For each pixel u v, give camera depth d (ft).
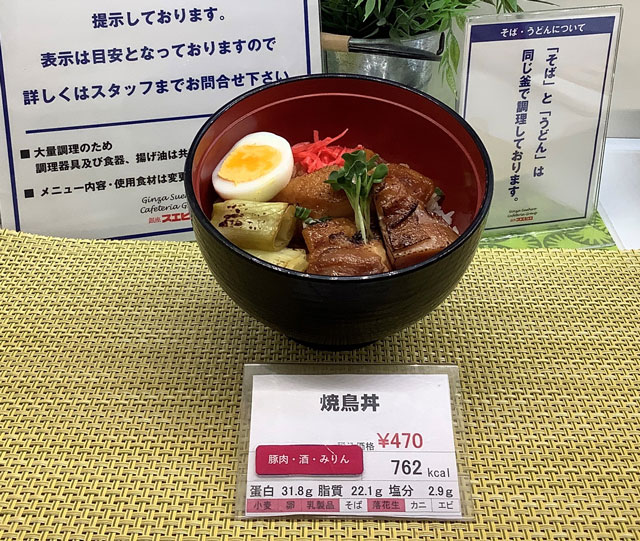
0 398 1.13
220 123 1.13
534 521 1.00
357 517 1.00
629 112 1.80
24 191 1.44
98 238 1.52
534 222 1.56
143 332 1.26
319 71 1.51
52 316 1.27
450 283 1.00
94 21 1.37
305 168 1.23
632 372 1.19
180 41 1.42
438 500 1.01
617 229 1.59
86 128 1.43
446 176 1.21
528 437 1.10
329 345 1.15
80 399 1.14
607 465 1.06
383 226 1.08
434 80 1.69
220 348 1.23
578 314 1.29
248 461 1.04
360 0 1.38
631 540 0.98
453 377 1.16
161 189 1.51
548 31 1.35
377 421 1.07
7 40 1.35
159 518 1.00
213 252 0.96
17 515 0.99
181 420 1.12
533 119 1.44
